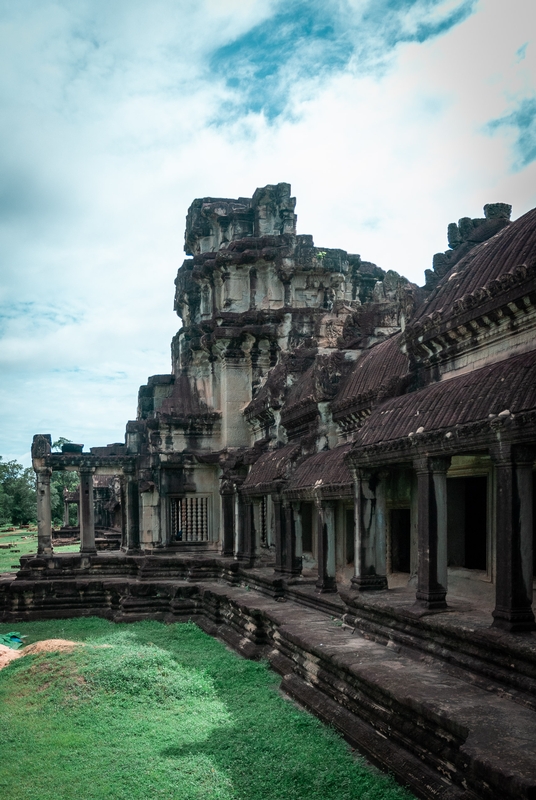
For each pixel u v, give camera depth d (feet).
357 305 82.33
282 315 94.89
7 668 52.29
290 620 50.29
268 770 31.40
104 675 45.24
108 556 91.97
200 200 119.65
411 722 29.99
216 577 84.02
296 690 42.65
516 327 37.70
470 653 32.63
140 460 97.81
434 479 37.47
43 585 84.12
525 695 28.35
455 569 44.88
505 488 31.07
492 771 22.16
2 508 303.27
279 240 97.55
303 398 68.74
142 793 29.55
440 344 44.96
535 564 36.22
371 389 55.57
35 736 37.06
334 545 56.29
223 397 98.94
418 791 27.43
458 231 50.80
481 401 33.71
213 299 107.04
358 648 40.22
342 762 31.73
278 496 66.33
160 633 68.18
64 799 29.14
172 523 99.86
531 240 38.86
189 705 42.47
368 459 43.70
